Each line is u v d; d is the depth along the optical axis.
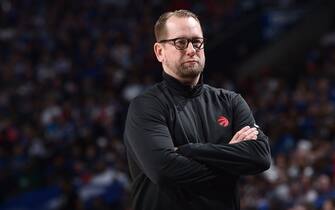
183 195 7.79
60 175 35.81
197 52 8.09
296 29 48.84
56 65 47.31
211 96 8.37
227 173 7.84
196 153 7.71
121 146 37.03
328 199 24.00
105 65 47.03
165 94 8.18
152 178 7.75
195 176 7.66
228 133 8.20
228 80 46.03
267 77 43.12
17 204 35.56
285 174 27.67
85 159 36.16
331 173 27.39
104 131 38.38
